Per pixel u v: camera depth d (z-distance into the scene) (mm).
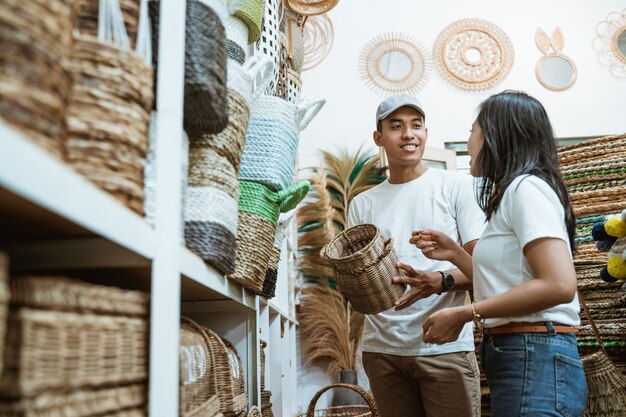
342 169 4891
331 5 3654
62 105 595
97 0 773
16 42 523
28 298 542
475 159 1567
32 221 666
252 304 1636
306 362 4547
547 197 1330
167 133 868
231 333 1672
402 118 2338
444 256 1921
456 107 5422
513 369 1306
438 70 5500
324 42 5504
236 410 1263
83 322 616
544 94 5496
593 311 2502
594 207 2680
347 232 2127
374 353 2191
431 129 5379
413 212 2266
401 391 2166
